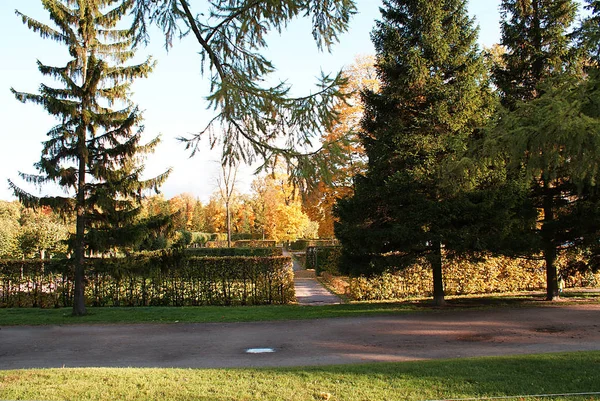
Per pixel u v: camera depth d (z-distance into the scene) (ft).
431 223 41.01
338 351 27.91
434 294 46.32
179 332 35.12
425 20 42.63
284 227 134.82
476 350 27.14
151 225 42.91
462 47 42.96
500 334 31.48
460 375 20.11
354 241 43.01
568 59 44.11
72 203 40.63
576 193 42.01
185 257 45.27
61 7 40.75
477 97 42.45
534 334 31.17
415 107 44.70
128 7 18.93
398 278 55.26
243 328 36.32
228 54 19.58
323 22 18.20
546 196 45.80
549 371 20.30
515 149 25.34
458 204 39.75
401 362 23.53
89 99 41.22
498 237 39.78
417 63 41.14
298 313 42.50
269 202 146.00
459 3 43.93
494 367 21.31
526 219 43.62
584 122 20.98
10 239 94.53
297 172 17.35
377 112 45.68
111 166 41.65
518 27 46.50
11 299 52.47
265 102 17.08
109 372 21.67
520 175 40.81
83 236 42.83
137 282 53.67
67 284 52.70
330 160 16.88
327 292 64.80
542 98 25.05
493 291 57.36
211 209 215.51
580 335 30.40
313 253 107.04
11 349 29.86
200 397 17.92
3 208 139.44
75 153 41.14
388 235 41.22
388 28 43.88
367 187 43.50
